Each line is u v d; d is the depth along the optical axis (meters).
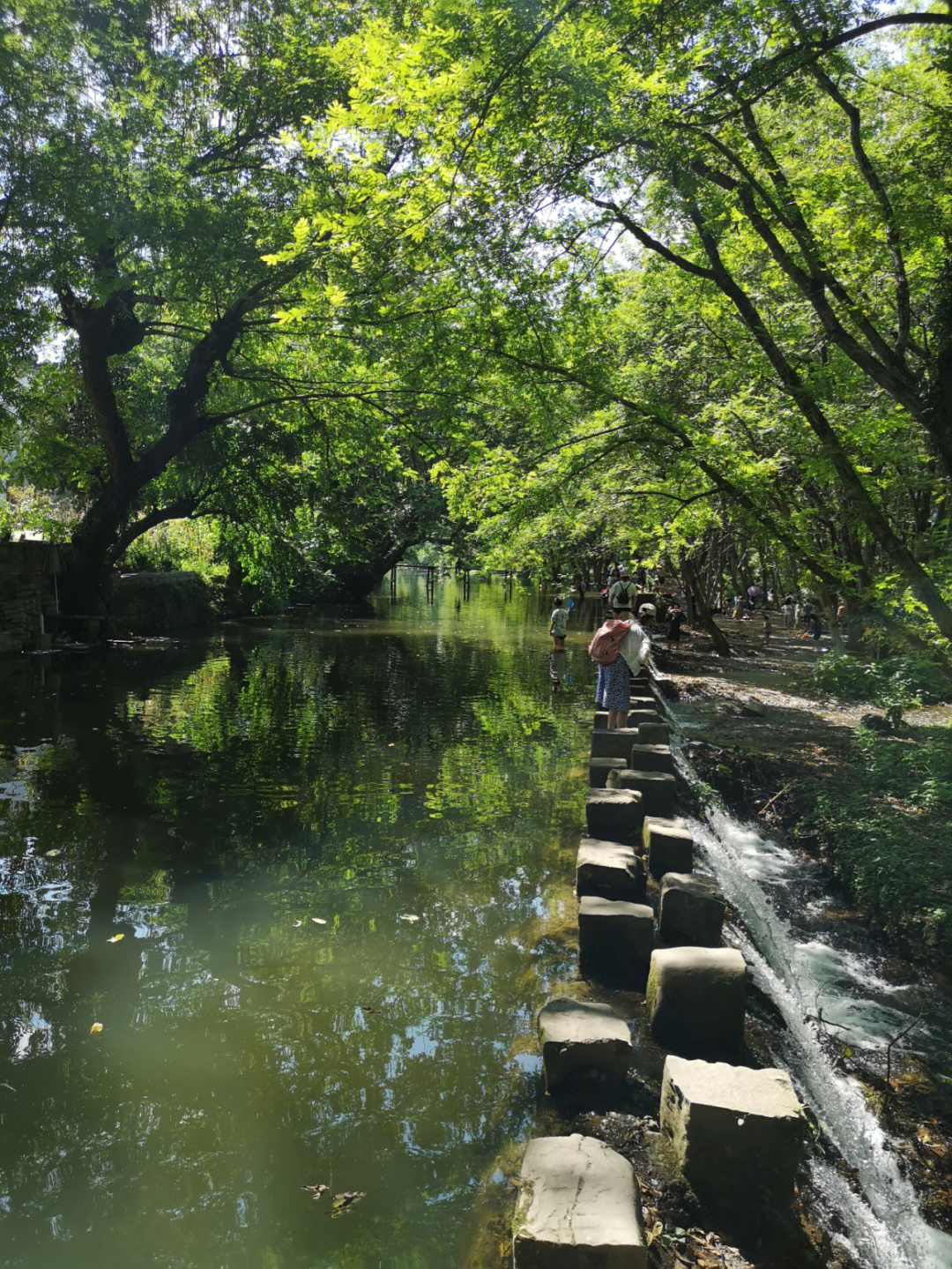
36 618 20.84
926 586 9.98
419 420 19.75
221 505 24.56
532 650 24.28
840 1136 4.17
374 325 13.12
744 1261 3.06
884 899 7.00
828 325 9.74
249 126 18.31
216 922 5.94
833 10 7.64
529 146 7.92
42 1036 4.48
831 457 10.60
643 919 5.21
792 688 17.34
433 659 21.89
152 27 18.02
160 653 21.17
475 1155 3.62
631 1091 3.99
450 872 7.04
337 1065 4.27
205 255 16.22
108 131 15.96
